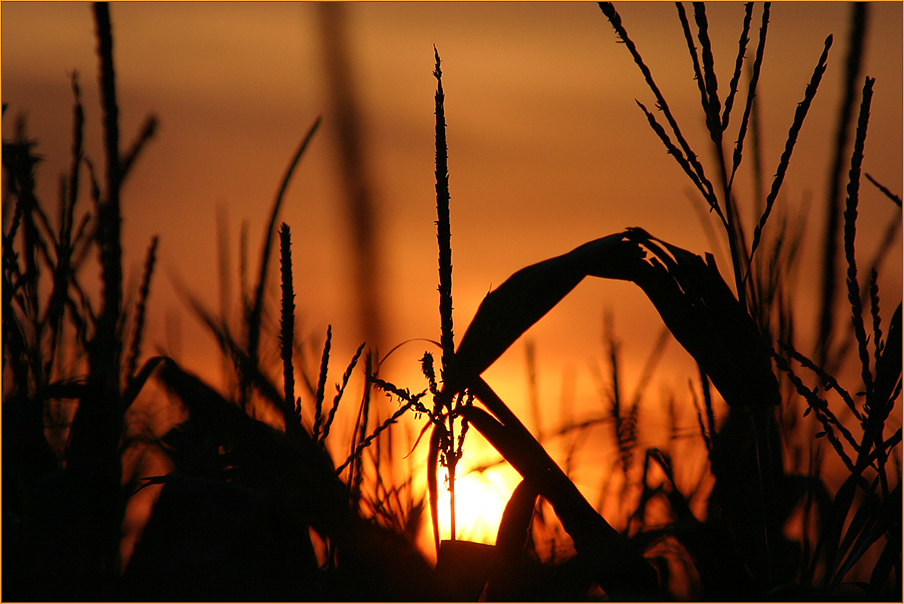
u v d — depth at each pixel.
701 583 2.22
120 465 2.23
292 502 2.18
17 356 2.26
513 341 2.18
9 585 2.13
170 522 2.17
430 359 2.16
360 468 2.25
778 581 2.26
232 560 2.17
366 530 2.17
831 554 2.25
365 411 2.26
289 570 2.19
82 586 2.13
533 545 2.24
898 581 2.22
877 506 2.25
